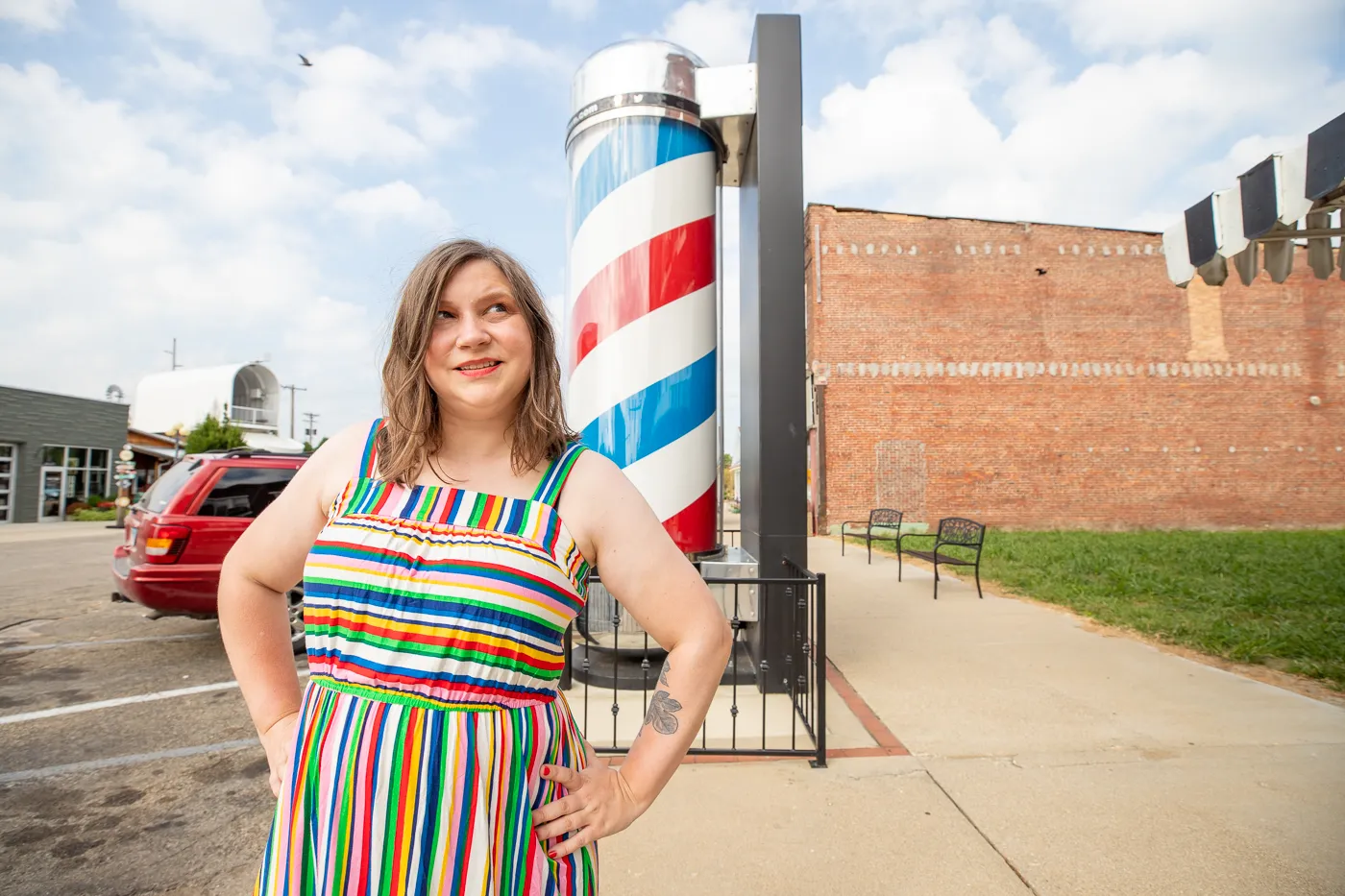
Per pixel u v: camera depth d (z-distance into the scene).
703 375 4.26
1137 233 17.72
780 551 4.25
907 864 2.40
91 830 2.83
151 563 4.95
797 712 3.86
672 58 4.22
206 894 2.39
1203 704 4.04
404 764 0.96
